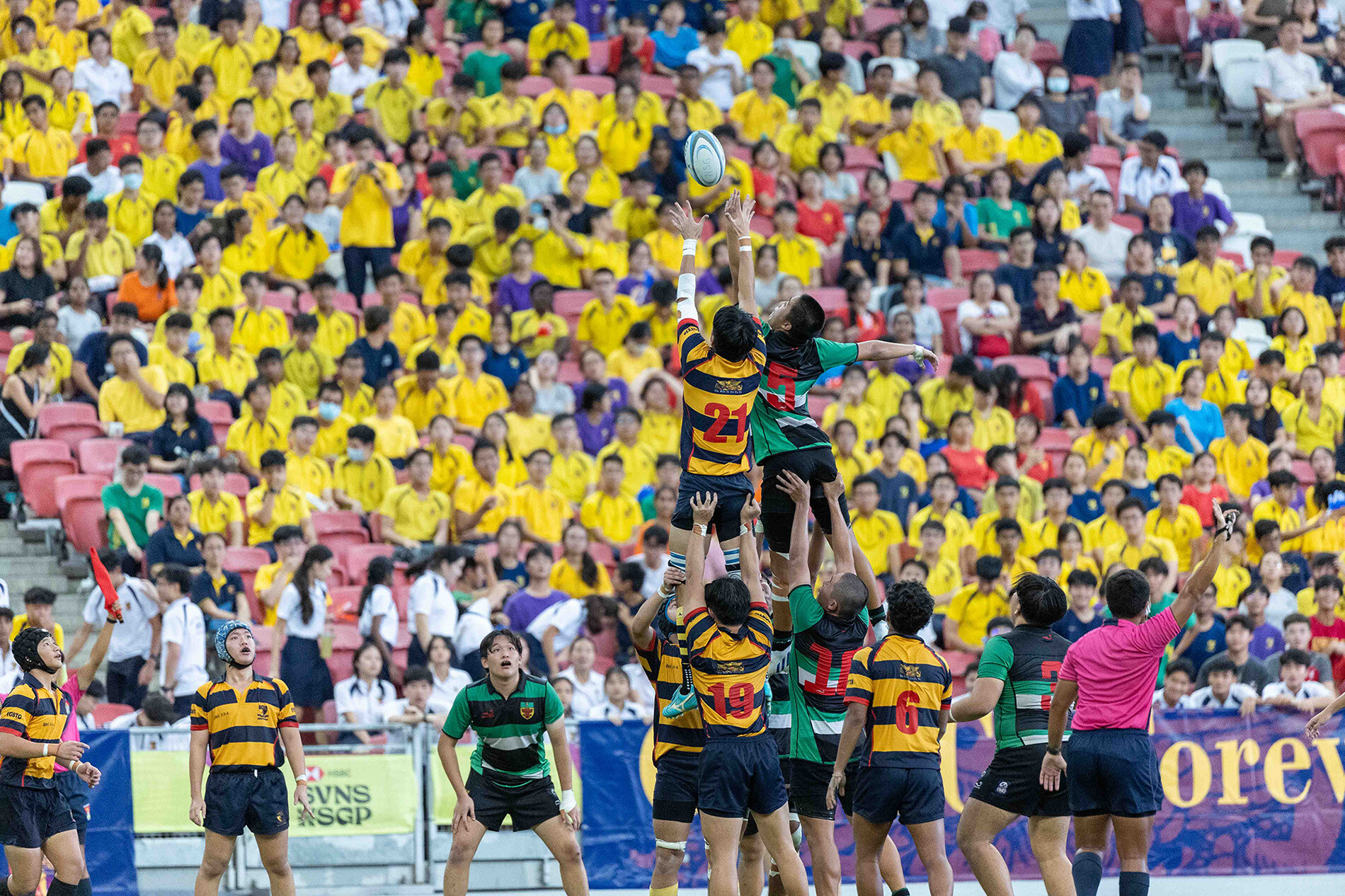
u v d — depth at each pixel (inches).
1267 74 3115.2
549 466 2129.7
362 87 2805.1
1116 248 2719.0
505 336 2356.1
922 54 3125.0
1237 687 1754.4
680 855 1307.8
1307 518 2192.4
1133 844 1258.6
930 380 2379.4
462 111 2760.8
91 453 2031.3
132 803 1589.6
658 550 1951.3
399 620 1957.4
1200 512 2171.5
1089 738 1257.4
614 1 3186.5
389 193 2518.5
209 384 2214.6
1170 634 1243.2
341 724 1674.5
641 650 1347.2
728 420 1138.7
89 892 1414.9
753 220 2731.3
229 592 1861.5
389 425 2190.0
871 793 1252.5
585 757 1672.0
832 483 1205.1
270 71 2699.3
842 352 1188.5
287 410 2183.8
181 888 1596.9
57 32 2714.1
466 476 2143.2
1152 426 2271.2
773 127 2918.3
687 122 2817.4
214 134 2554.1
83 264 2332.7
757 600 1207.6
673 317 2461.9
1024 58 3100.4
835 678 1286.9
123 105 2728.8
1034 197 2834.6
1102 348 2527.1
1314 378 2378.2
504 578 1980.8
